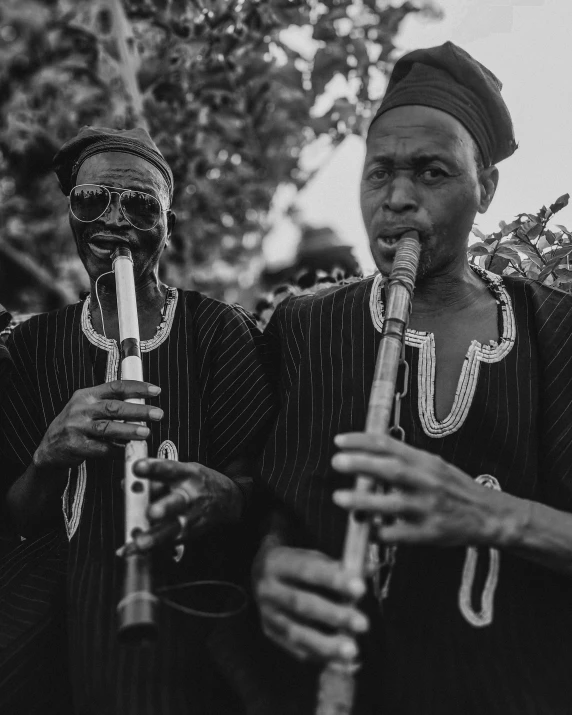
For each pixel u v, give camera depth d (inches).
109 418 73.5
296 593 58.4
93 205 83.8
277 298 122.6
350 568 57.0
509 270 97.7
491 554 69.1
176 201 181.9
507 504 63.5
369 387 76.3
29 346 89.1
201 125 172.1
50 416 86.0
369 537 60.0
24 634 79.8
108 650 72.5
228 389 85.7
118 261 82.7
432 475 59.9
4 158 196.5
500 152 77.7
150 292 88.2
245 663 72.4
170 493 69.1
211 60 162.4
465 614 67.9
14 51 184.1
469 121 73.6
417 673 67.4
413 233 71.9
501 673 66.5
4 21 180.1
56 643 81.1
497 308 77.4
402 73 75.6
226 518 75.1
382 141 72.9
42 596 82.0
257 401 85.4
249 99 171.8
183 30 157.9
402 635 68.2
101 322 87.9
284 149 183.8
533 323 76.6
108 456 74.4
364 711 68.7
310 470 75.3
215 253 206.8
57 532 87.7
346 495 57.3
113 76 169.2
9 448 87.7
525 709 65.2
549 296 77.5
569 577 68.4
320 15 170.4
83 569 76.9
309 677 70.2
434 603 68.8
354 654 55.7
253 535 79.7
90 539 78.3
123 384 74.3
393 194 71.6
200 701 73.1
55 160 89.7
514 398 72.9
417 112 72.6
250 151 181.0
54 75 179.6
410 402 73.8
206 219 191.9
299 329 82.7
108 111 170.7
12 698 77.5
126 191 83.9
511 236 95.8
